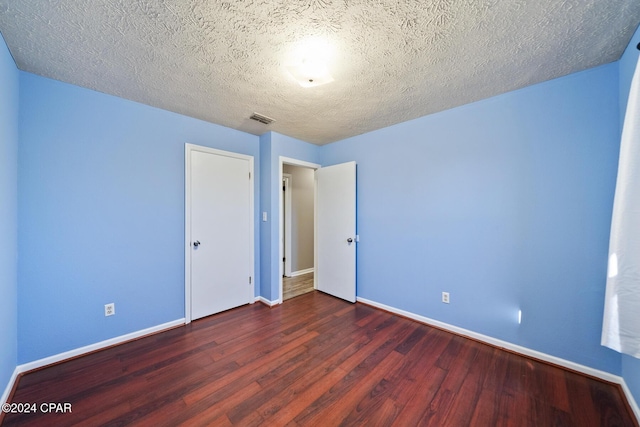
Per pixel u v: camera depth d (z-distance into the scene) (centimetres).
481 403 155
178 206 262
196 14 128
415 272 274
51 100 193
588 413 146
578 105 182
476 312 231
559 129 190
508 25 136
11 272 169
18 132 178
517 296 210
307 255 497
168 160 254
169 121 255
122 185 227
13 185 171
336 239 351
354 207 329
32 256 186
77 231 205
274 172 322
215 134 291
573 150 185
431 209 261
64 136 198
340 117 269
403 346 221
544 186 197
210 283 288
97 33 142
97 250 214
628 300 124
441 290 254
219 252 296
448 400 158
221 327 259
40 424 140
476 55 162
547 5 123
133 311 233
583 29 139
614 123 170
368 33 143
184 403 155
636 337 122
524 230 206
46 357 191
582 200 182
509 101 212
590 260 180
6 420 142
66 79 193
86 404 154
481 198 228
